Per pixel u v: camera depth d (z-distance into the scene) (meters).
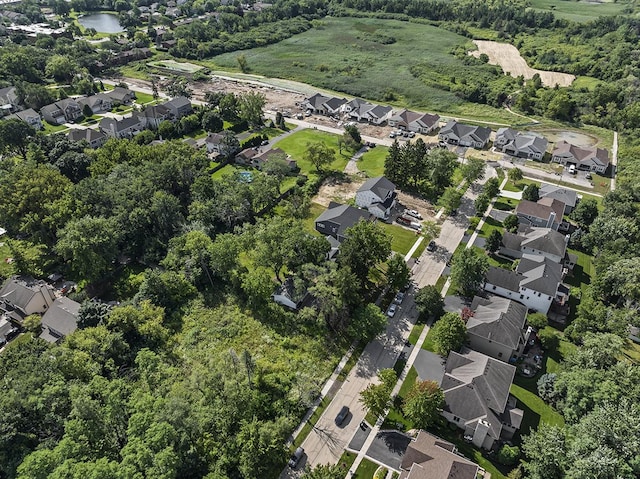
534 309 89.38
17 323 86.94
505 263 101.38
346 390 74.00
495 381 68.62
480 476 60.31
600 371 68.06
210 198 114.69
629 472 53.78
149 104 187.62
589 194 129.12
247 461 59.03
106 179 110.75
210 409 65.50
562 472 56.97
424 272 99.44
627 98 180.38
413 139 162.62
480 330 78.19
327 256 99.75
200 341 82.75
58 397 62.44
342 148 154.38
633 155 148.00
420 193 129.62
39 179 104.69
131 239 102.00
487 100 196.38
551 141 163.00
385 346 81.94
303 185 131.38
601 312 82.31
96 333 75.69
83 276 97.00
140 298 87.38
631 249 94.94
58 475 50.16
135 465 53.25
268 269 99.38
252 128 168.62
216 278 97.00
